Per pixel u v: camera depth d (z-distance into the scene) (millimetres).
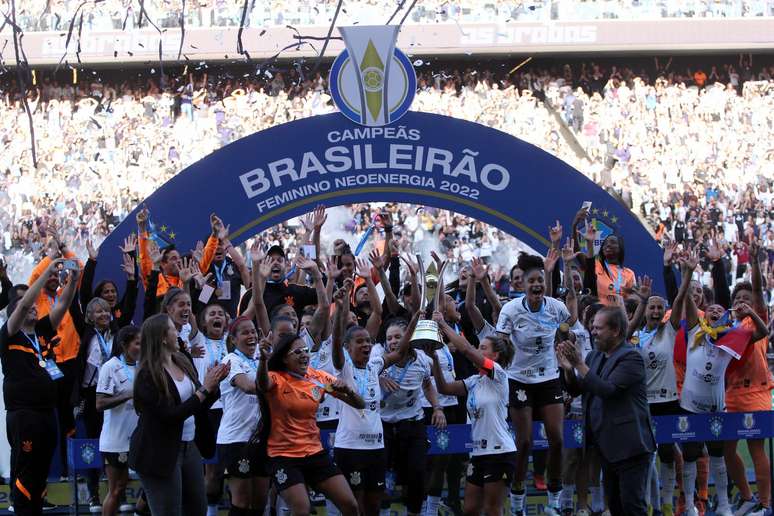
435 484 7789
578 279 8766
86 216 21500
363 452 6914
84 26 23500
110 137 23516
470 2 24594
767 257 20031
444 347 7902
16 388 6953
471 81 25203
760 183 22812
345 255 8961
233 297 9523
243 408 6824
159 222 9070
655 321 8062
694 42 24438
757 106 24734
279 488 6164
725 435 7840
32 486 6965
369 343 7020
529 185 9344
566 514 7965
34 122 23734
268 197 9172
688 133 24172
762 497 7953
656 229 21359
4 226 21266
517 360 7742
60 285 8961
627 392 6258
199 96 24234
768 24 24484
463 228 20453
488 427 7055
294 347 6301
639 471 6227
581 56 25203
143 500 7320
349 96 9164
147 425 5918
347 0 24016
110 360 6965
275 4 23891
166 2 23609
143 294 8820
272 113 23797
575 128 24344
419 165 9250
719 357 7992
